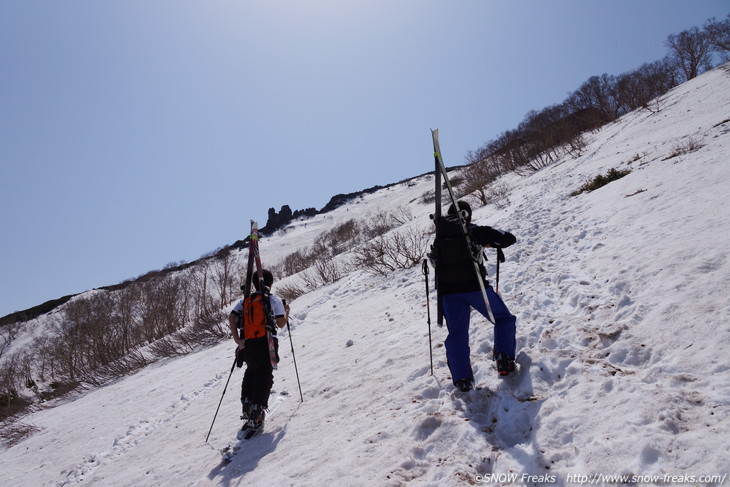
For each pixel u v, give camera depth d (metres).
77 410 12.36
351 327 8.09
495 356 3.45
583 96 55.28
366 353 5.83
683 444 2.00
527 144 33.81
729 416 2.08
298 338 9.21
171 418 6.76
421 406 3.48
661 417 2.24
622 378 2.76
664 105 24.59
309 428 4.06
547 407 2.77
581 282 4.77
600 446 2.22
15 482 6.67
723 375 2.41
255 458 3.82
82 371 20.61
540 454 2.40
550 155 29.25
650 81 49.94
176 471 4.19
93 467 5.83
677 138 12.41
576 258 5.79
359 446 3.18
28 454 8.50
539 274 5.78
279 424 4.45
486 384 3.39
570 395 2.83
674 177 7.41
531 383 3.20
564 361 3.29
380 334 6.60
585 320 3.84
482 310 3.50
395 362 4.93
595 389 2.78
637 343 3.08
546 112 54.53
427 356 4.66
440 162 3.79
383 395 4.12
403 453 2.87
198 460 4.26
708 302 3.14
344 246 35.38
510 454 2.52
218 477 3.71
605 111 42.72
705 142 9.59
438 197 3.81
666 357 2.81
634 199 7.23
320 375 5.67
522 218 10.81
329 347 7.19
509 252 7.82
